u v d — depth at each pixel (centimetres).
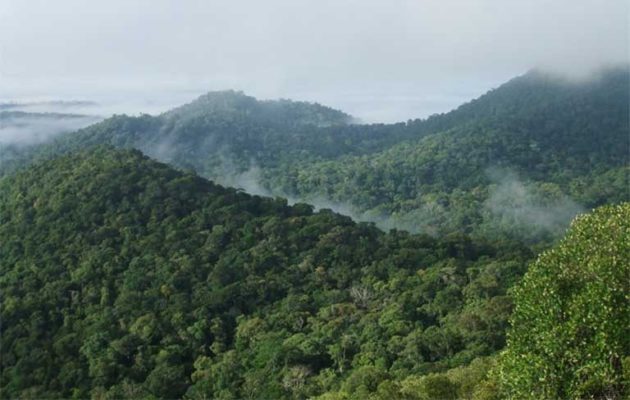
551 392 2111
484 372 4097
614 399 2088
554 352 2105
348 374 5281
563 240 2350
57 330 5862
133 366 5497
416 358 5497
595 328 2059
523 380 2173
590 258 2181
